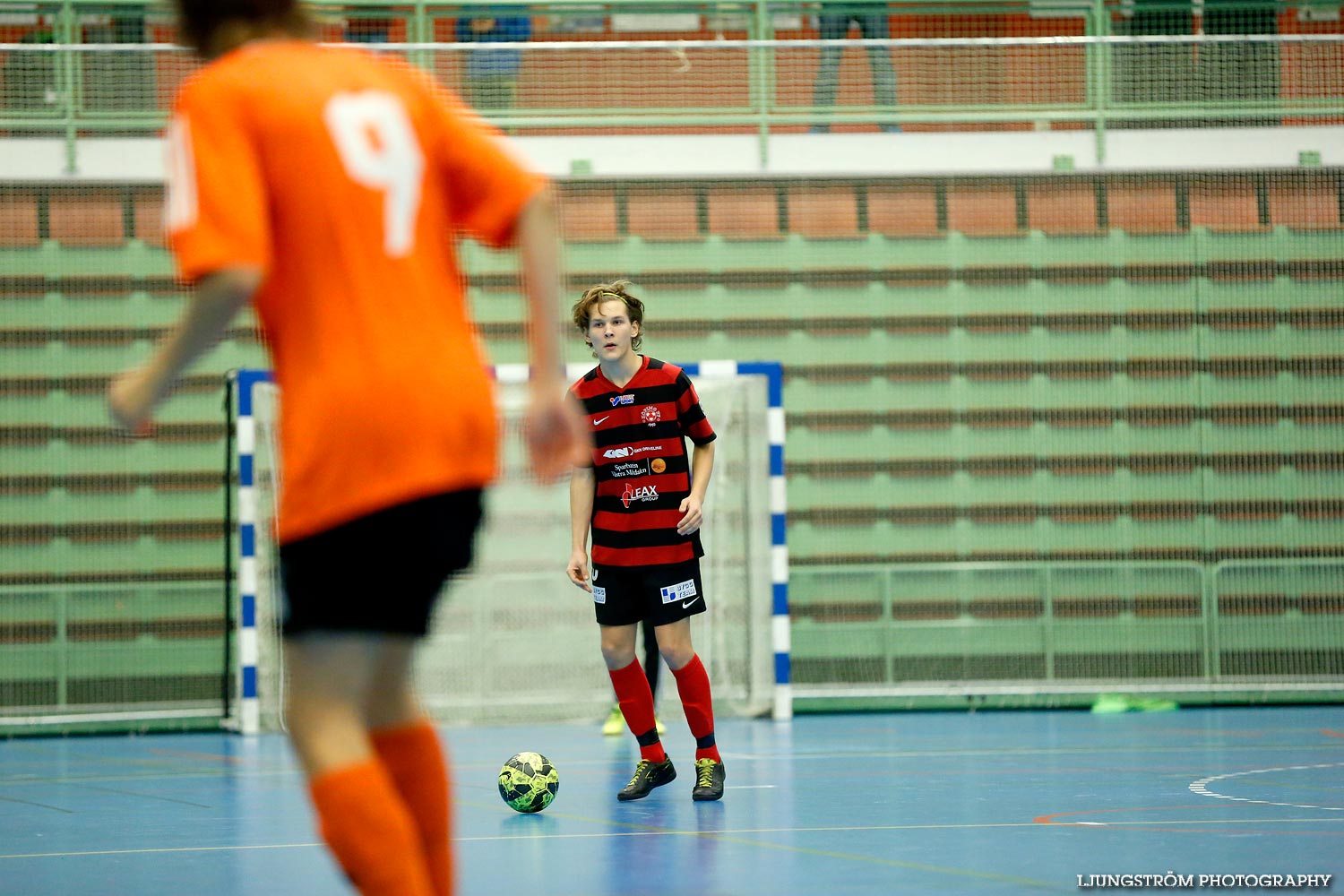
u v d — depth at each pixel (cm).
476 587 2469
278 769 1747
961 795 1306
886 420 2778
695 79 2756
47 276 2600
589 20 2867
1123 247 2791
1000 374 2786
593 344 1285
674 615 1272
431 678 2450
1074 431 2781
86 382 2603
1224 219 2795
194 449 2623
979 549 2766
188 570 2606
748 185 2773
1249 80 2781
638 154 2747
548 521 2489
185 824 1199
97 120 2616
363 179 470
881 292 2783
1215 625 2706
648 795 1329
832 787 1388
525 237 496
